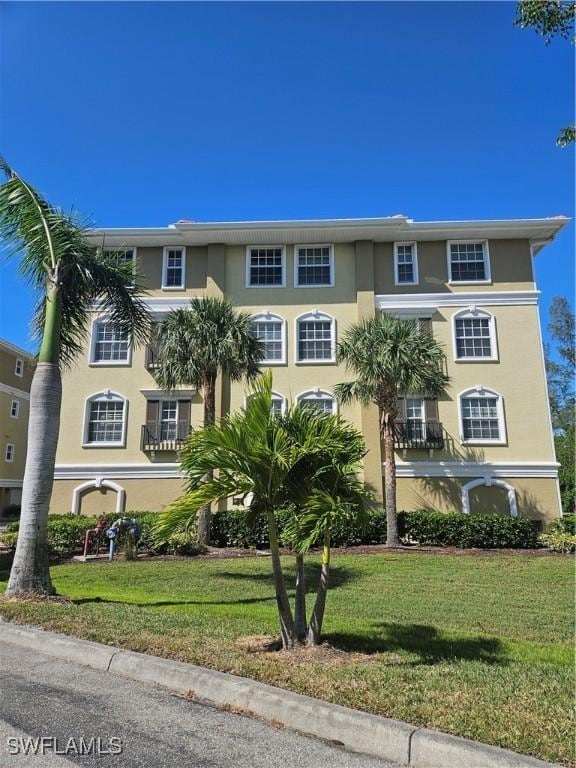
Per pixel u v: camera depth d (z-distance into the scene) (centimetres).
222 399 2125
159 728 409
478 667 528
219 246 2242
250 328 1747
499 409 2081
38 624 678
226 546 1712
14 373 3634
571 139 775
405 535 1766
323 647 574
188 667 507
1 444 3469
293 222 2167
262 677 478
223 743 386
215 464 574
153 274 2244
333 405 2109
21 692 479
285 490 604
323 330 2194
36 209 925
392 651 598
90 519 1747
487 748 350
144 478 2097
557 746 351
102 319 2212
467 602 926
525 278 2177
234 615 778
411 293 2186
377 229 2181
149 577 1170
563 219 2117
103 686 497
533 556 1495
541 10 750
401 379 1659
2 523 3077
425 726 382
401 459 2058
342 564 1340
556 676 497
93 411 2162
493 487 2027
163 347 1658
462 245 2223
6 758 361
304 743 388
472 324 2166
